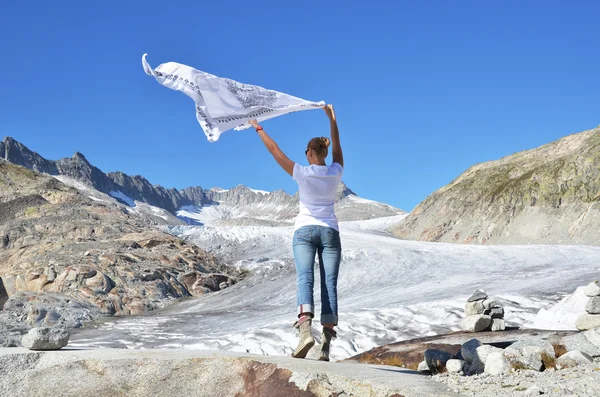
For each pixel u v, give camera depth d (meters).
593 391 3.78
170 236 46.41
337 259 4.93
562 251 43.75
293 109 5.03
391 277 37.59
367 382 3.83
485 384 4.29
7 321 26.55
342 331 19.88
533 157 87.31
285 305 31.39
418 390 3.68
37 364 4.98
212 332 24.06
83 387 4.73
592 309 9.14
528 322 18.59
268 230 62.16
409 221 89.50
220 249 54.75
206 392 4.48
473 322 12.80
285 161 4.80
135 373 4.70
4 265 40.38
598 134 80.25
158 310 33.69
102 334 24.89
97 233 45.12
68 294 32.22
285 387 4.10
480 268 38.62
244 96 4.86
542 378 4.42
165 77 4.71
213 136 4.75
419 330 19.48
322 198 4.88
